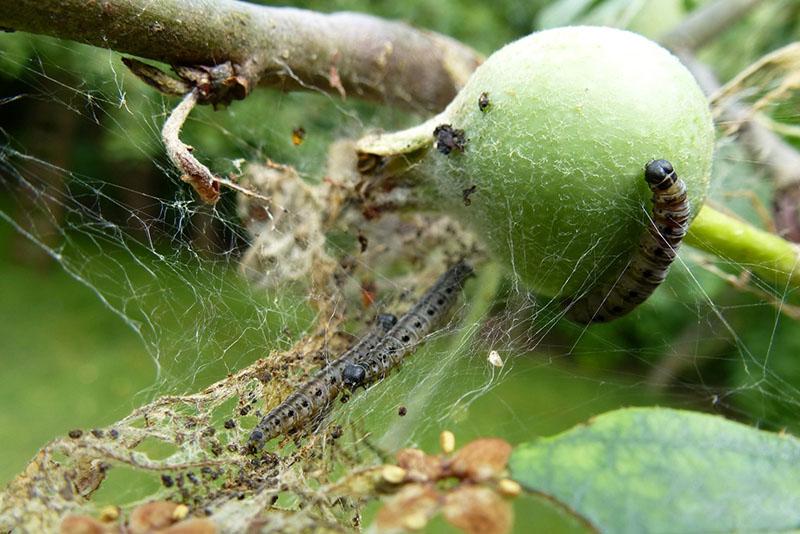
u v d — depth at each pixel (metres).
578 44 0.14
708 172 0.14
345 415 0.14
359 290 0.16
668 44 0.19
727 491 0.12
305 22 0.15
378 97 0.17
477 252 0.16
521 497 0.12
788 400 0.27
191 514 0.12
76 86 0.18
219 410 0.14
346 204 0.16
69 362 0.46
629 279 0.14
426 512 0.12
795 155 0.18
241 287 0.17
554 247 0.14
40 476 0.13
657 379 0.33
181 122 0.14
